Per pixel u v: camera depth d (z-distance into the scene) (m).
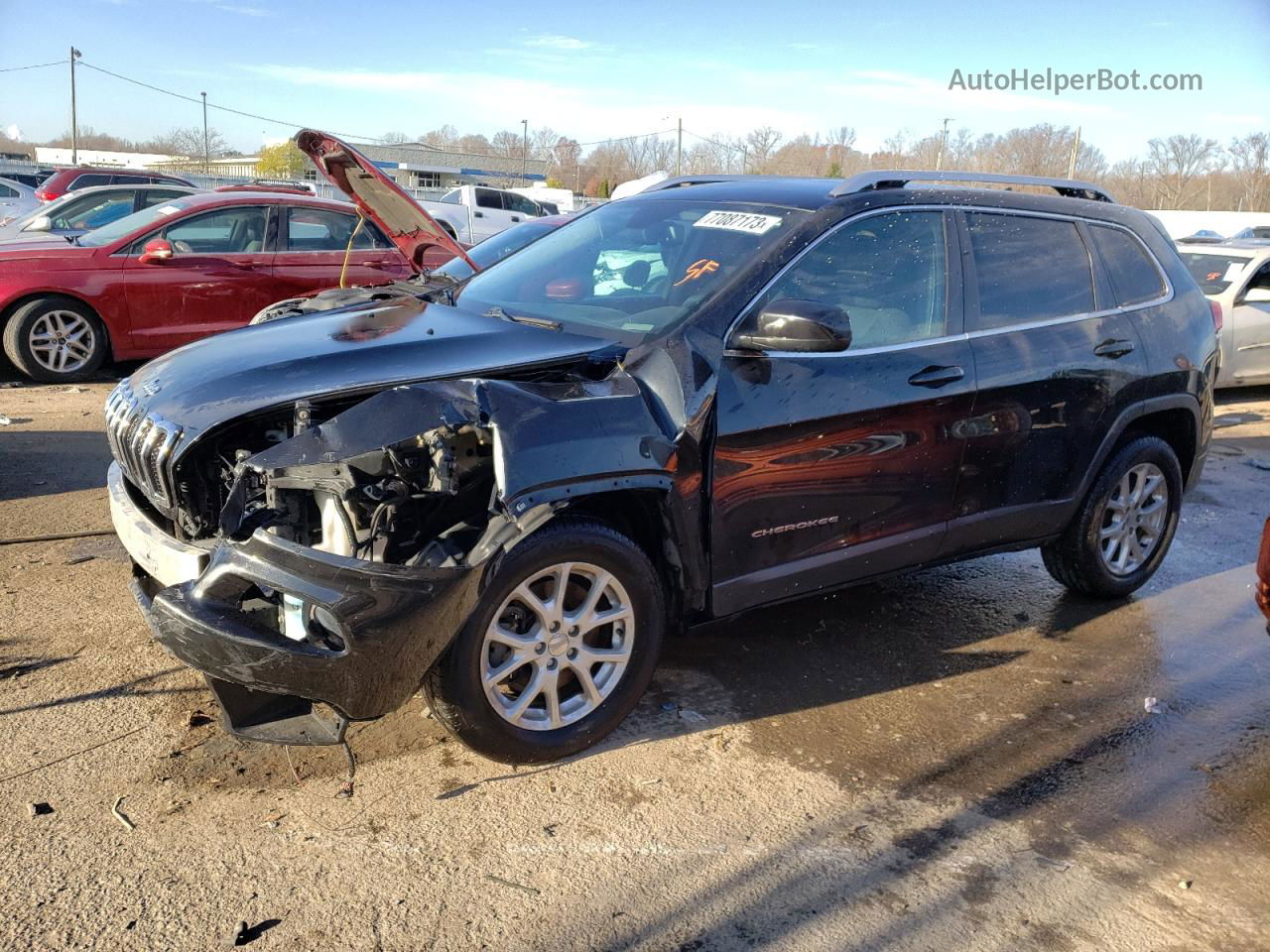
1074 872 3.01
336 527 3.02
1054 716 3.96
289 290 9.63
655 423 3.40
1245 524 6.69
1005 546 4.58
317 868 2.87
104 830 2.97
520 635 3.29
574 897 2.81
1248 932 2.79
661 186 5.11
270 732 3.05
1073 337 4.52
